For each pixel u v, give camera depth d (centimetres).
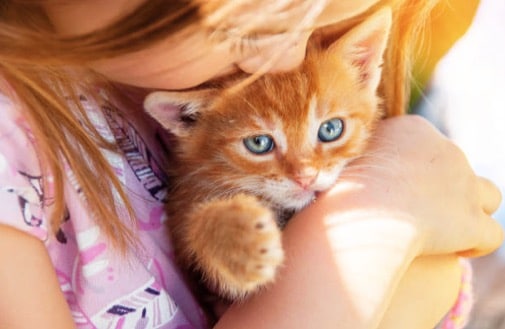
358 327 34
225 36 31
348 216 36
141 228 36
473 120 57
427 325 39
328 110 38
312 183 38
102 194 34
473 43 58
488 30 58
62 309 32
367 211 36
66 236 34
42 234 32
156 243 36
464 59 58
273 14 30
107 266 34
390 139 40
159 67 31
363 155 39
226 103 38
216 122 38
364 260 35
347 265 34
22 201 31
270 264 33
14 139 32
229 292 35
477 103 58
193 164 39
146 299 35
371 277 34
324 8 32
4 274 31
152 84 33
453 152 40
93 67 31
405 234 36
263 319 34
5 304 31
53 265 33
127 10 29
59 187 33
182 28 29
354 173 38
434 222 37
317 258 35
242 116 38
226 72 35
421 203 37
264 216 34
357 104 39
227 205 35
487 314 54
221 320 34
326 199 37
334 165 39
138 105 38
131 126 37
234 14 30
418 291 38
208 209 35
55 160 33
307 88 38
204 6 29
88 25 30
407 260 35
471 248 39
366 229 35
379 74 40
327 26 38
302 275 34
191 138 39
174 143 39
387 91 42
